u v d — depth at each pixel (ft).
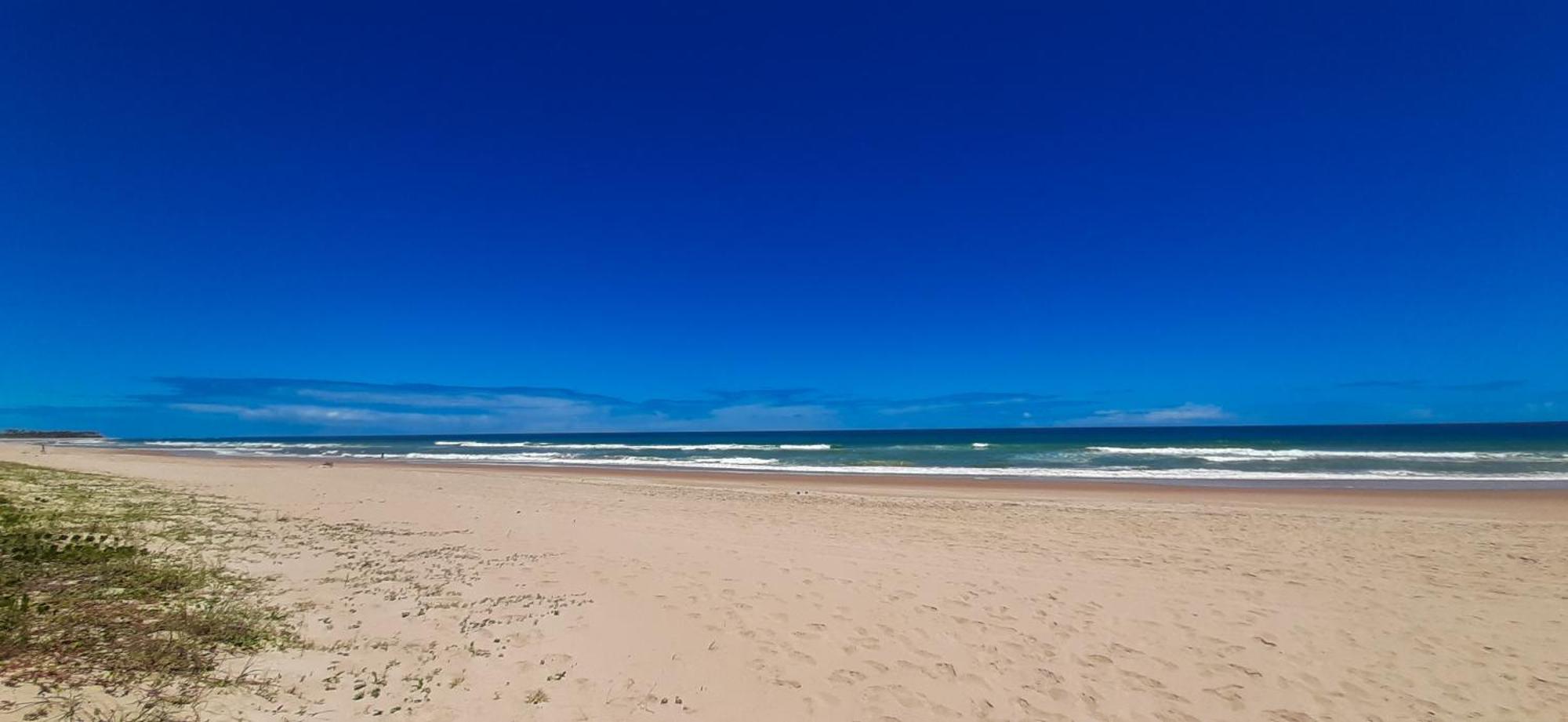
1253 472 86.94
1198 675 19.22
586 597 24.23
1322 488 67.31
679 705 16.30
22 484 43.29
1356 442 183.93
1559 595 27.07
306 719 13.85
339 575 25.61
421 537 35.29
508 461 132.36
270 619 19.26
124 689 13.55
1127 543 37.09
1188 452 129.70
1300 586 28.22
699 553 32.32
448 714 14.87
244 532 33.35
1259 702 17.78
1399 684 18.90
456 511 46.83
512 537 36.29
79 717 12.07
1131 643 21.40
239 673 15.37
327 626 19.40
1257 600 26.07
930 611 23.80
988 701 17.33
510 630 20.35
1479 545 36.96
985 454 135.54
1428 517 47.03
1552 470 86.99
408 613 21.29
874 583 27.14
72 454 132.87
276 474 78.33
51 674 13.53
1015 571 30.01
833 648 20.26
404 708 14.93
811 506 52.85
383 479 75.61
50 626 16.14
